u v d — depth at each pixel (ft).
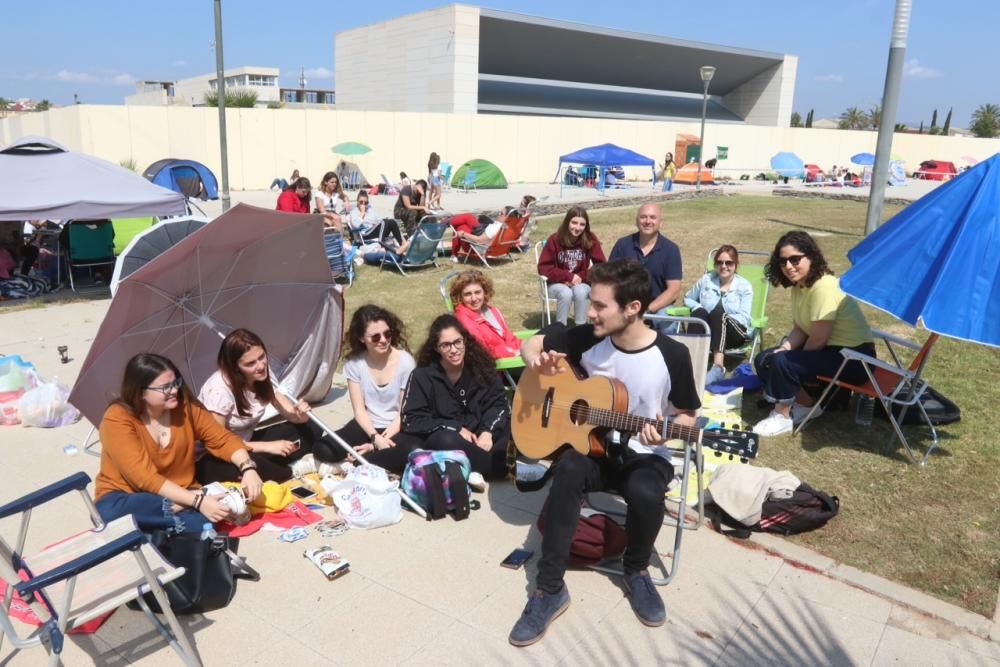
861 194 81.56
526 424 11.48
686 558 12.03
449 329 14.20
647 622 10.32
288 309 16.21
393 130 89.40
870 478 14.74
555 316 27.91
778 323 26.08
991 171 14.20
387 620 10.42
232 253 14.03
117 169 32.60
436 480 13.07
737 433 10.23
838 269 36.01
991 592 11.17
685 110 165.78
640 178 115.85
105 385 13.38
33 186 29.66
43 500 9.23
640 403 10.97
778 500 12.69
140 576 9.05
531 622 10.05
